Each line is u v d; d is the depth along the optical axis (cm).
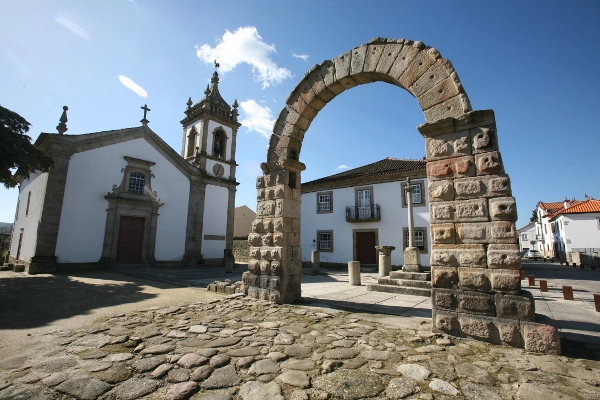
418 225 1788
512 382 266
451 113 449
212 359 309
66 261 1277
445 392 247
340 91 645
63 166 1302
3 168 990
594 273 1683
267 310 541
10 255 1764
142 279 1045
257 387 251
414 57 505
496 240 388
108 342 358
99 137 1426
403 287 835
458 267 408
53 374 270
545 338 342
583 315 568
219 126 2044
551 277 1446
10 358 307
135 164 1549
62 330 409
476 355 332
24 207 1631
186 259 1703
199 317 488
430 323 461
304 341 370
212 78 2194
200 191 1831
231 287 723
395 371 286
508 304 369
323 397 236
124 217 1505
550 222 3662
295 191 680
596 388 256
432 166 452
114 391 240
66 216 1295
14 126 1001
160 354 322
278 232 636
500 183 395
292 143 677
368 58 564
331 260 2081
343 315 509
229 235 1967
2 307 565
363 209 1980
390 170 1952
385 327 436
